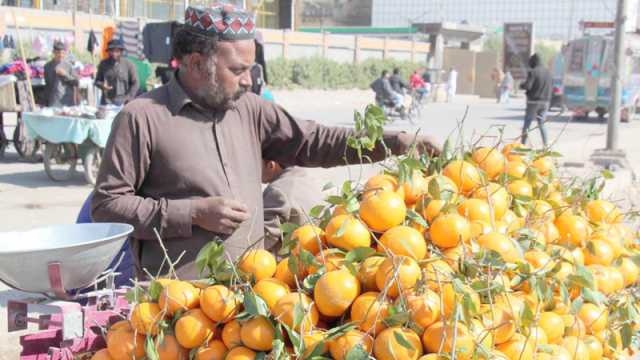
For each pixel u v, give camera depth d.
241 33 2.75
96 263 2.34
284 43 37.81
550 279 2.25
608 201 2.96
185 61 2.79
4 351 4.32
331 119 23.95
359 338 2.00
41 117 9.85
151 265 2.86
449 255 2.28
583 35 25.41
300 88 36.72
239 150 2.92
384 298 2.05
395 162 2.72
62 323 2.33
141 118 2.76
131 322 2.15
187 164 2.78
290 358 2.03
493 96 46.34
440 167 2.72
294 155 3.16
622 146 16.88
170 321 2.16
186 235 2.71
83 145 10.05
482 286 2.10
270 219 3.55
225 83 2.75
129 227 2.51
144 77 14.26
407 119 23.67
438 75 38.19
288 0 40.50
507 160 2.93
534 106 15.09
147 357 2.14
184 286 2.17
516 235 2.49
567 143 16.78
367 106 2.73
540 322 2.23
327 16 69.44
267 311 2.06
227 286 2.21
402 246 2.20
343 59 41.72
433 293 2.08
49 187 9.98
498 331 2.11
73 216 8.35
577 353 2.30
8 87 11.73
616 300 2.55
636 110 27.59
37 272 2.26
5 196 9.32
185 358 2.14
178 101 2.79
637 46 24.75
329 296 2.09
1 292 5.32
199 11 2.72
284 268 2.29
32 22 24.25
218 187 2.82
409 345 1.92
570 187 3.03
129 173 2.75
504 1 67.31
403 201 2.40
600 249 2.62
